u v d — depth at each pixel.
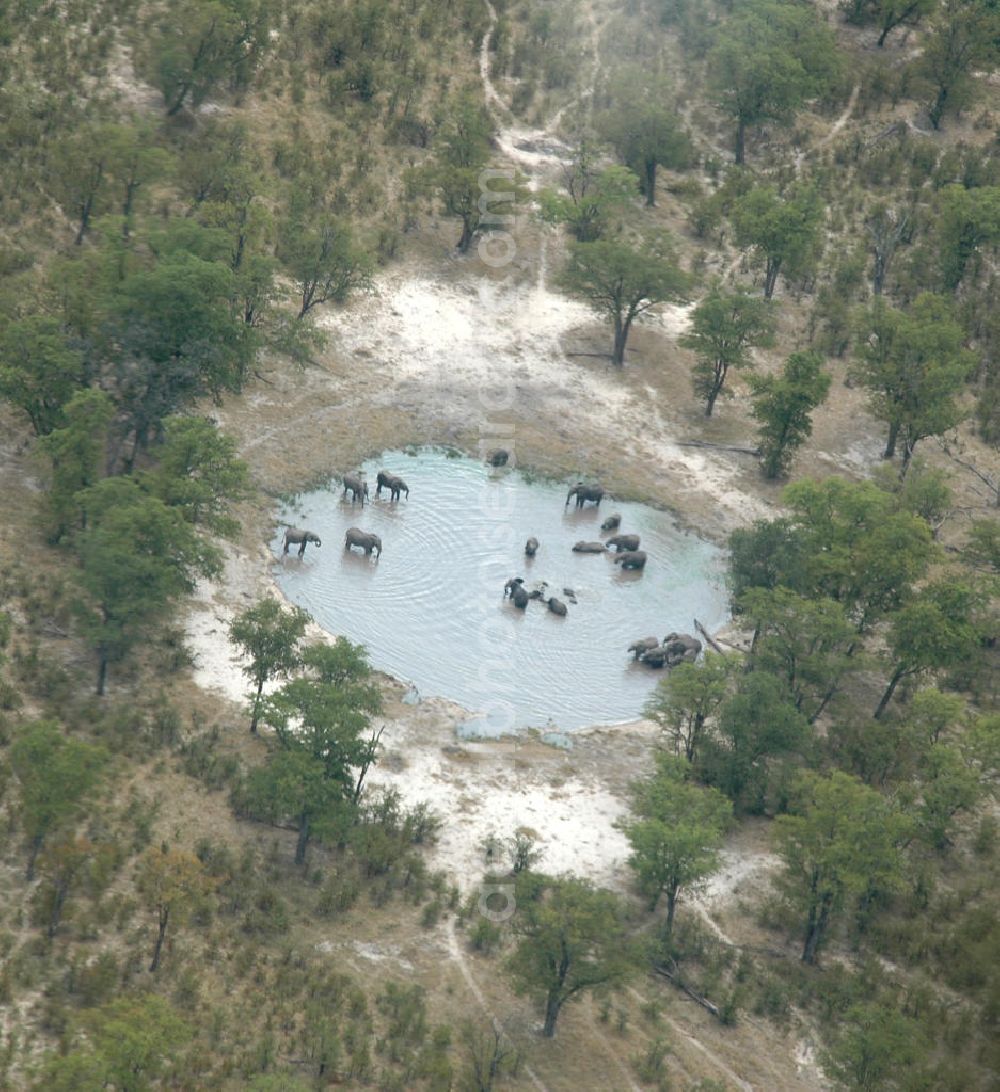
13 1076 91.31
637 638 146.00
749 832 127.50
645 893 118.75
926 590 144.75
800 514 157.00
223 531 137.62
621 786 129.12
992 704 145.88
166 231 160.75
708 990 111.75
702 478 169.12
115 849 109.12
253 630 128.12
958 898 123.44
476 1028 104.44
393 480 156.50
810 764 132.50
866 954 118.44
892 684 141.50
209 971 103.38
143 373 145.38
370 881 115.50
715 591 153.88
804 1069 107.00
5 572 133.62
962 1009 114.25
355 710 119.88
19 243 167.62
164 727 122.88
